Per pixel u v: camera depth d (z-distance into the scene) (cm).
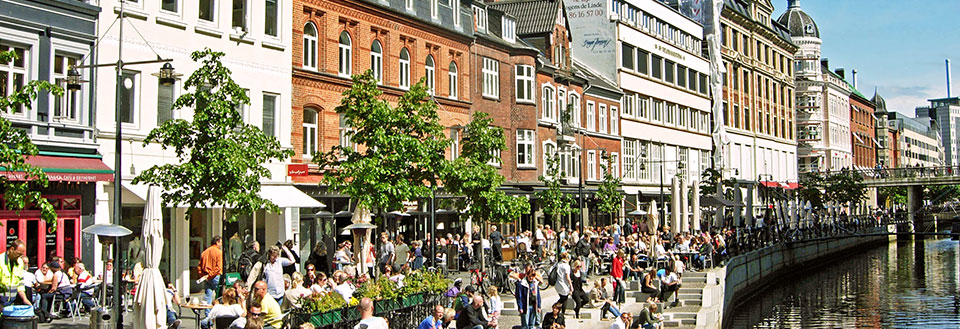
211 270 2017
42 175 1606
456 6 3912
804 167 10356
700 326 2998
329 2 3177
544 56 4791
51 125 2197
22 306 1579
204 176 2056
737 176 7750
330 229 3209
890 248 8650
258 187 2144
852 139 11731
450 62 3850
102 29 2364
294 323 1644
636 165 5862
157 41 2531
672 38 6662
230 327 1554
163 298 1678
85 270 2145
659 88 6300
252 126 2173
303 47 3091
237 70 2784
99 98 2355
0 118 1561
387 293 1894
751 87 8362
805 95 10275
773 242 5616
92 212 2322
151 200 1695
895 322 3859
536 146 4356
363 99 2580
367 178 2442
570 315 2548
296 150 3034
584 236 3300
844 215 7912
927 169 9081
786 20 10538
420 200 3588
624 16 5878
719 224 5481
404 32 3559
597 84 5319
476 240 3288
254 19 2862
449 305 2225
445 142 2702
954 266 6481
